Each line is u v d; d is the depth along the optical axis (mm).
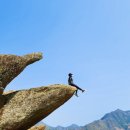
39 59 24453
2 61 23141
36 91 23391
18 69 23609
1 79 22875
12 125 22422
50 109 23609
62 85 23719
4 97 23156
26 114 22719
